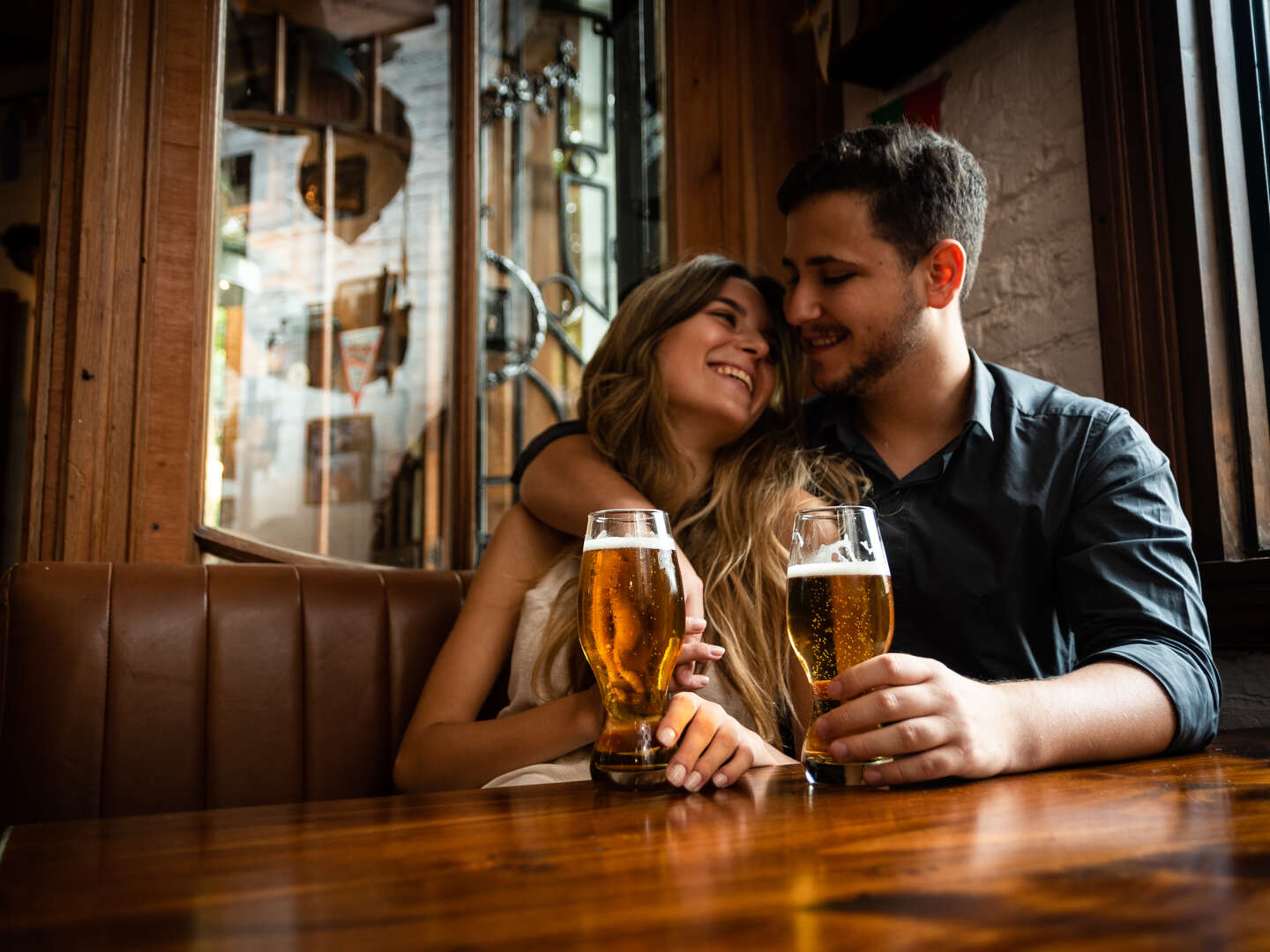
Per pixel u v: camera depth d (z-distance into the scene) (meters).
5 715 1.24
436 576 1.57
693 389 1.36
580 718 1.03
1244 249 1.57
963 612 1.33
